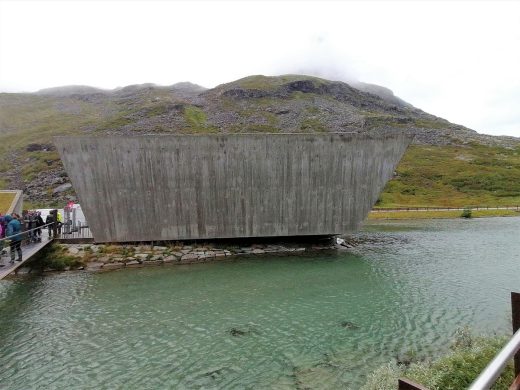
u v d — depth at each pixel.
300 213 27.88
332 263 25.36
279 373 11.49
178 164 26.30
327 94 169.25
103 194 25.73
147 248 26.12
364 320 15.57
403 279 21.64
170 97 156.75
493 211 57.47
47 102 181.25
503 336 11.73
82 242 26.03
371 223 48.97
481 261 26.34
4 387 10.91
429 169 92.75
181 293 19.22
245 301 18.00
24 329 15.01
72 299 18.44
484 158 104.00
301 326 15.03
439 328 14.66
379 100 188.12
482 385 1.92
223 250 27.30
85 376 11.50
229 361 12.32
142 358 12.59
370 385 9.41
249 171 27.05
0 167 91.62
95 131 109.44
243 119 125.69
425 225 46.47
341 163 27.80
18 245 17.20
